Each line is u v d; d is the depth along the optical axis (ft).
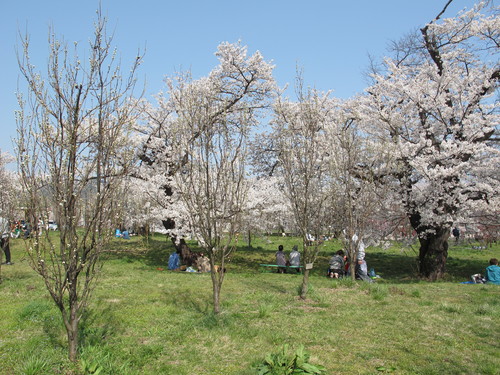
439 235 46.65
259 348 18.38
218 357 17.37
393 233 53.67
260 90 55.67
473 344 18.81
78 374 15.17
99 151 15.14
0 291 29.14
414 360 16.93
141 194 53.01
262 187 55.62
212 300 27.81
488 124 43.98
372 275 47.09
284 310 24.80
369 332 20.51
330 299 27.81
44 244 14.99
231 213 23.57
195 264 50.85
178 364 16.67
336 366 16.28
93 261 15.96
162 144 50.83
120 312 23.91
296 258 51.11
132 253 63.62
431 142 42.91
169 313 24.06
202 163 22.57
